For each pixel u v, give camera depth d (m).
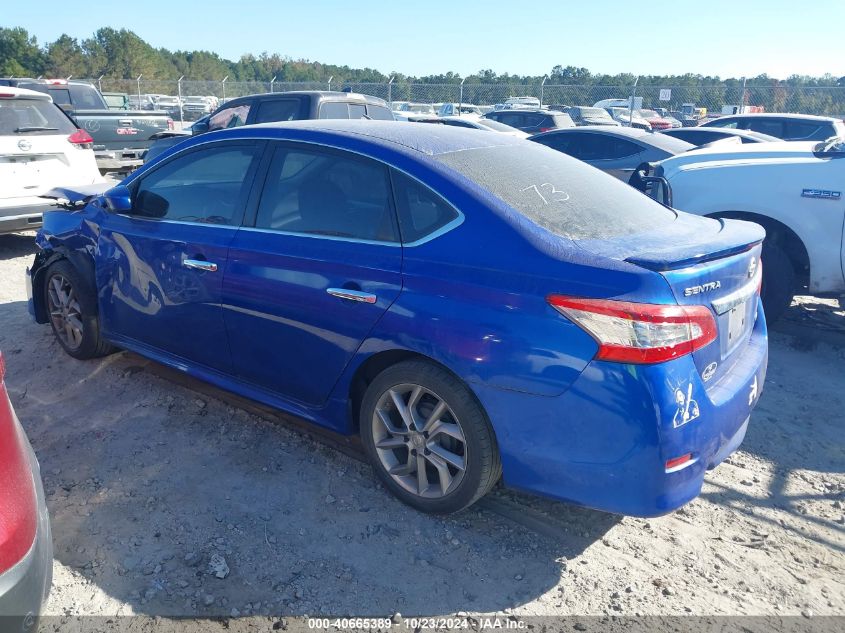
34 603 1.91
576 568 2.88
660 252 2.68
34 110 7.68
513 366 2.66
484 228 2.83
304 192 3.37
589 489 2.64
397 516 3.15
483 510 3.22
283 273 3.30
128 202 4.00
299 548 2.92
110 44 67.12
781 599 2.75
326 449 3.68
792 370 5.02
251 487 3.33
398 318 2.93
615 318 2.48
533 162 3.46
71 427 3.86
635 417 2.48
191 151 3.90
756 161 5.51
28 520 1.93
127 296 4.14
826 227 5.18
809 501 3.43
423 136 3.44
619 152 10.23
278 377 3.49
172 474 3.43
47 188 7.64
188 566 2.79
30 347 4.98
